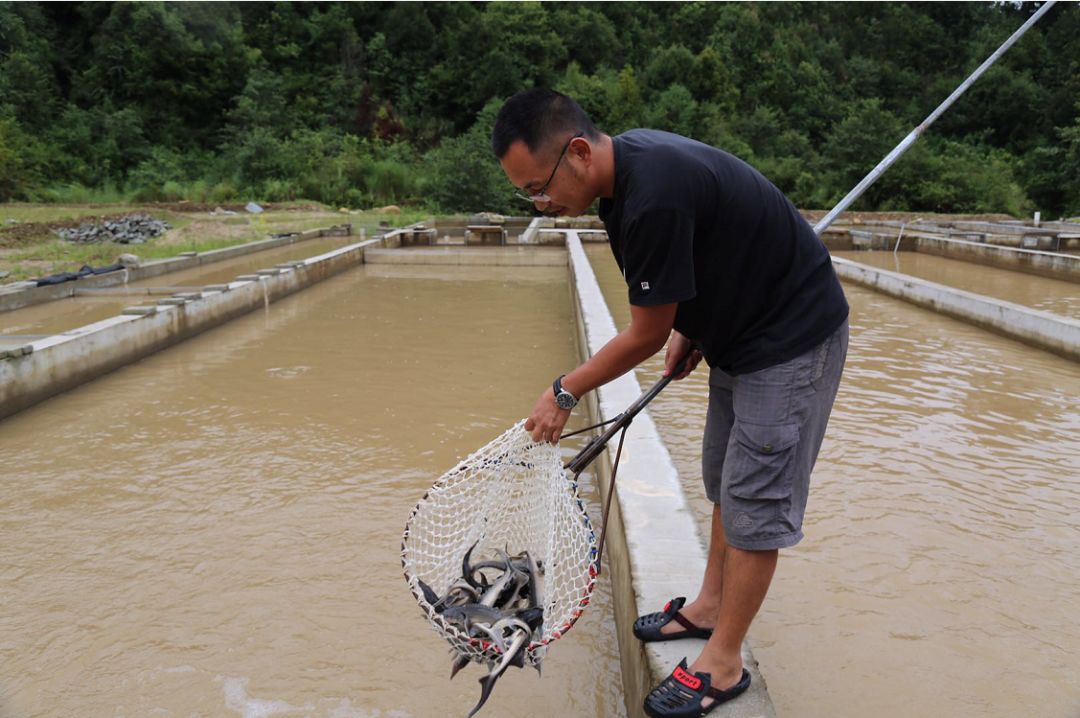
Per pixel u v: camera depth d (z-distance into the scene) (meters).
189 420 5.47
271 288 10.13
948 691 2.55
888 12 58.91
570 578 2.13
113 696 2.66
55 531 3.82
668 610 2.32
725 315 1.93
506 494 2.39
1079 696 2.53
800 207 35.41
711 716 1.99
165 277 12.31
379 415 5.54
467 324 8.82
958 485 4.13
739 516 1.94
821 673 2.63
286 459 4.73
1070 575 3.25
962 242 15.06
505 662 1.90
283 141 35.75
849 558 3.38
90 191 29.84
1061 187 36.75
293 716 2.56
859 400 5.64
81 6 39.56
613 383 4.68
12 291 9.44
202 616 3.11
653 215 1.77
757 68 48.16
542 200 1.95
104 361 6.61
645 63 48.94
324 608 3.15
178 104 38.34
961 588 3.15
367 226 22.05
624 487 3.23
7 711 2.59
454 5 47.31
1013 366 6.65
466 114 42.78
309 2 46.56
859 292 11.14
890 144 35.94
